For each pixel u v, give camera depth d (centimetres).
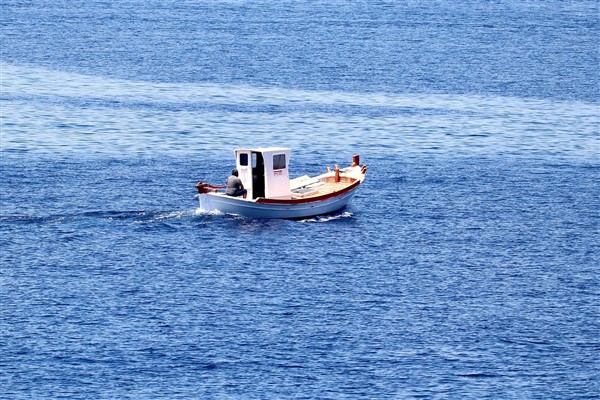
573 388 15350
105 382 15188
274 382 15288
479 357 16250
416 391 15112
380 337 16862
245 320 17375
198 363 15812
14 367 15538
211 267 19825
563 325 17538
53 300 18012
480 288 19162
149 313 17575
